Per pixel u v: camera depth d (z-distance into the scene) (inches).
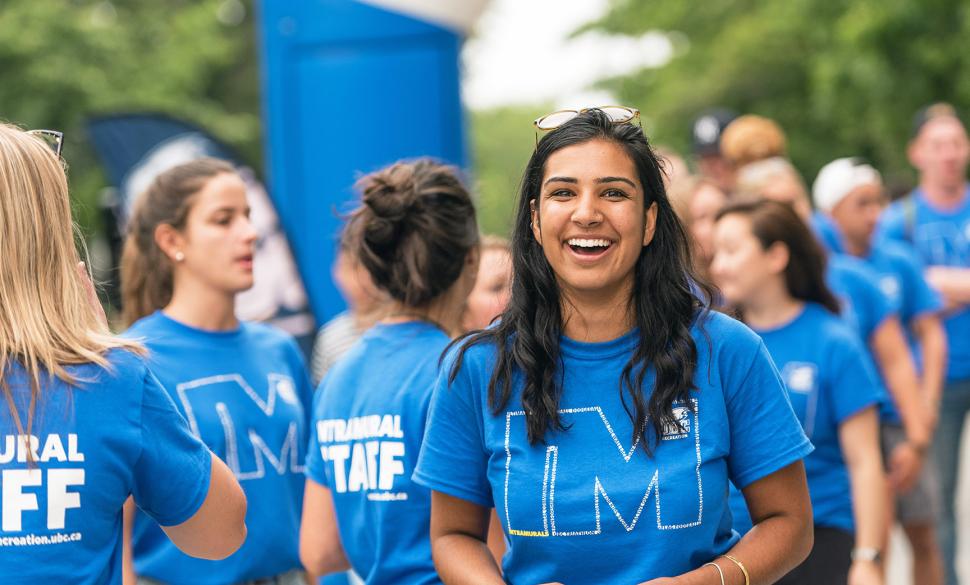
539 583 132.0
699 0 1518.2
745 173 296.4
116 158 301.0
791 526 134.3
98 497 120.1
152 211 192.5
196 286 190.4
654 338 132.3
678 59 1542.8
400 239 168.2
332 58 351.3
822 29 1027.9
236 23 1406.3
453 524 140.8
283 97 352.8
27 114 1082.1
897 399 267.3
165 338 185.8
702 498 129.4
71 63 1090.1
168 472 125.7
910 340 321.7
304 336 295.7
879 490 209.8
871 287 268.4
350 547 167.3
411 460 161.5
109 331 128.6
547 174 133.9
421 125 350.9
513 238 137.8
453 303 172.4
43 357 118.8
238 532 136.1
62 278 122.5
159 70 1167.0
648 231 134.7
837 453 212.7
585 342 134.1
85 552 119.6
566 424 131.5
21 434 117.6
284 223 299.1
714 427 131.1
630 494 129.0
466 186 179.3
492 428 134.3
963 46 874.8
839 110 1029.8
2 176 119.5
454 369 137.2
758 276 217.0
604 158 132.1
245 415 185.9
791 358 214.4
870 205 310.5
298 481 190.9
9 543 116.8
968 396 336.2
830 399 212.5
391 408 163.3
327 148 351.6
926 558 288.4
